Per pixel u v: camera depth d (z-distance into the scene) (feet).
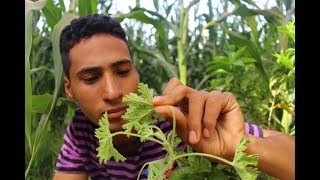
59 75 2.32
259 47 4.29
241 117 1.11
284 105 2.68
